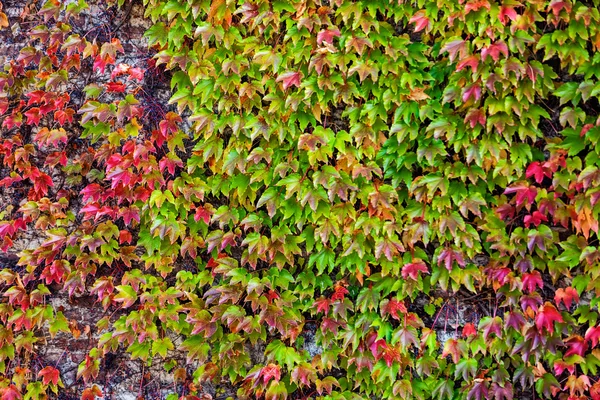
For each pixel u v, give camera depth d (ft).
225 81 7.22
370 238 7.29
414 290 7.41
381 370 7.27
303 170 7.24
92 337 7.92
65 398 7.94
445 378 7.34
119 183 7.52
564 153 6.98
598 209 6.95
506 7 6.70
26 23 7.89
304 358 7.45
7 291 7.66
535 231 7.01
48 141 7.61
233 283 7.22
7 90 7.79
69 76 7.85
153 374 7.84
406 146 7.16
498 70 6.78
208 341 7.61
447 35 7.02
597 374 7.22
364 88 7.20
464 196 7.09
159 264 7.61
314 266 7.66
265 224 7.41
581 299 7.28
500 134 7.02
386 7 7.09
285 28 7.32
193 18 7.25
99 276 7.85
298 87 7.06
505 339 7.20
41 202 7.73
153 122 7.71
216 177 7.44
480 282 7.21
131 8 7.76
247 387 7.52
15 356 7.91
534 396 7.32
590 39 6.88
